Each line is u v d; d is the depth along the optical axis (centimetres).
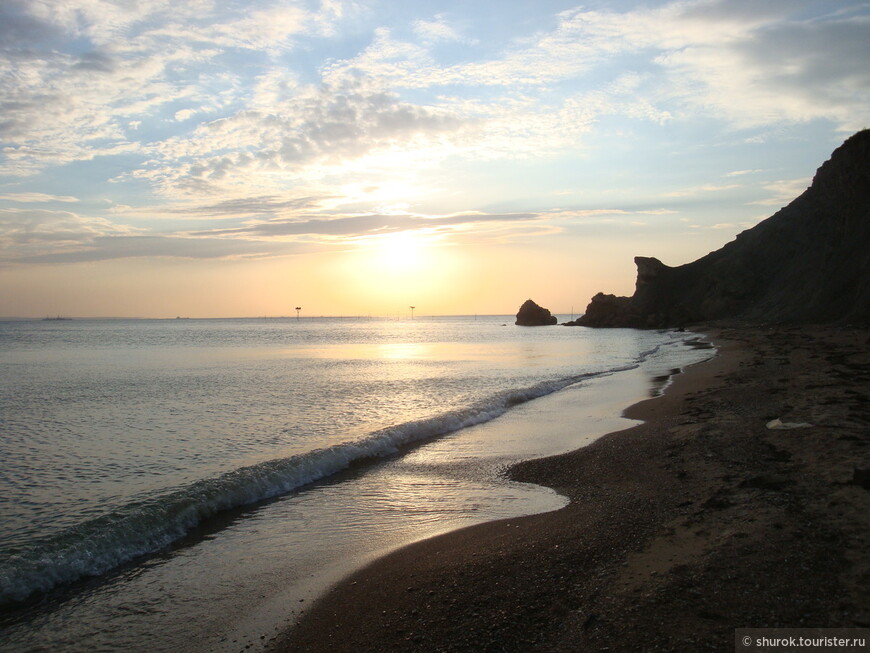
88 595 707
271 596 693
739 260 9044
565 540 784
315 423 1816
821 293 5303
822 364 2300
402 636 570
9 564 754
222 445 1507
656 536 755
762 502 813
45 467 1294
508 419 1822
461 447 1459
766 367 2428
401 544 844
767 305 7225
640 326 10350
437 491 1109
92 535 847
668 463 1125
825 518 725
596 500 978
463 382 2966
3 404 2262
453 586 672
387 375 3369
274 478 1138
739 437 1223
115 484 1157
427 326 18488
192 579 747
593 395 2269
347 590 694
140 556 827
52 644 600
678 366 3203
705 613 541
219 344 7694
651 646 497
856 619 504
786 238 8681
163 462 1334
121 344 7588
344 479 1203
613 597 595
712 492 903
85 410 2102
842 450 1007
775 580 587
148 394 2548
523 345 6762
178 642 596
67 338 9344
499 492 1091
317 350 6331
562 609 588
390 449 1439
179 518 940
